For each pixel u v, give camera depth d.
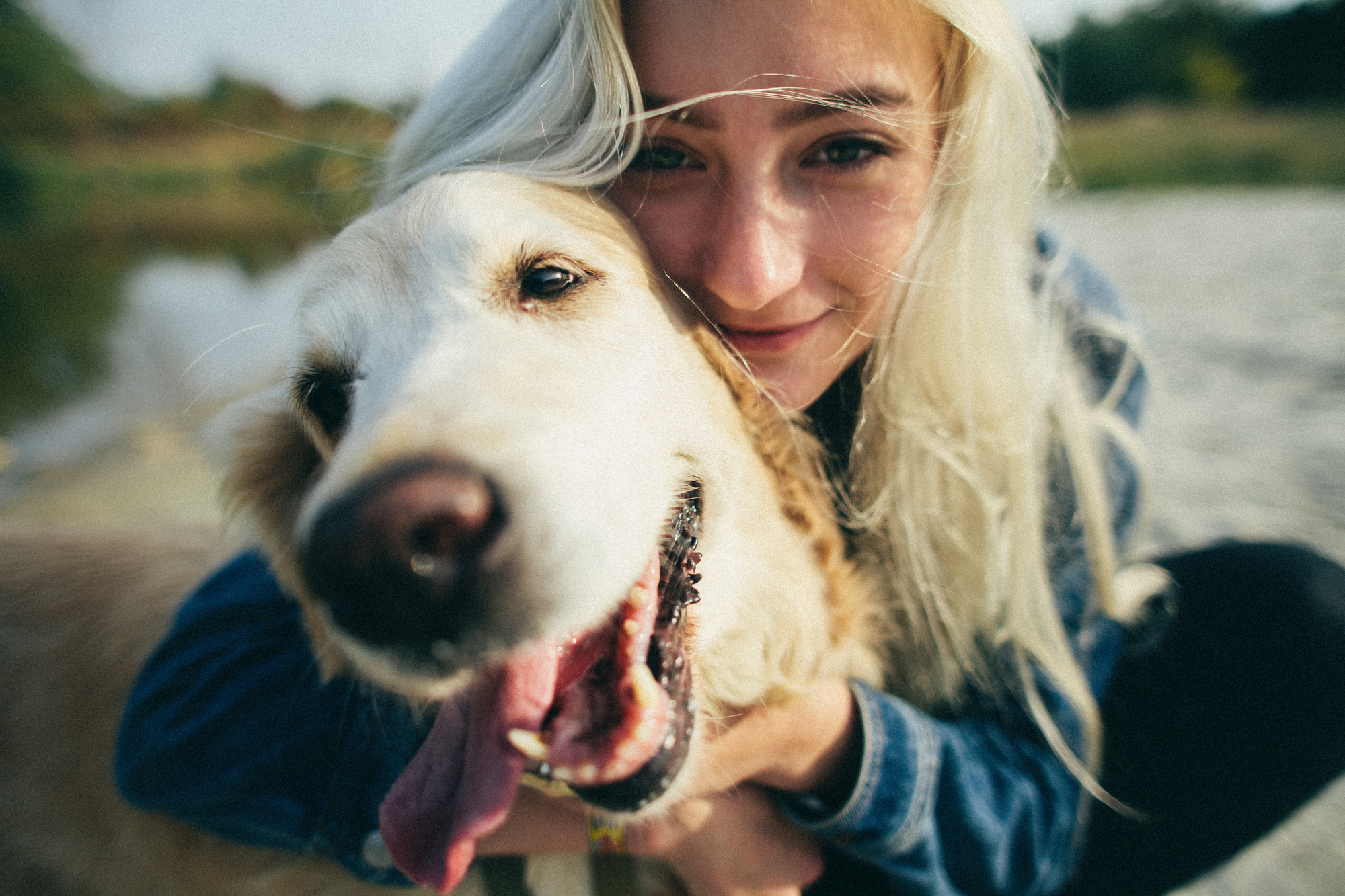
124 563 0.48
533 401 0.27
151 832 0.40
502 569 0.24
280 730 0.34
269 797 0.33
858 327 0.34
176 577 0.46
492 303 0.31
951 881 0.34
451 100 0.38
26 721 0.44
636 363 0.31
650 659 0.30
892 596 0.40
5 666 0.46
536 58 0.36
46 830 0.43
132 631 0.44
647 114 0.31
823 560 0.37
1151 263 1.91
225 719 0.34
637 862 0.37
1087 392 0.42
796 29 0.28
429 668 0.24
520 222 0.32
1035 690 0.37
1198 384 1.08
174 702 0.35
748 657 0.34
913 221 0.33
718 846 0.33
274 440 0.37
